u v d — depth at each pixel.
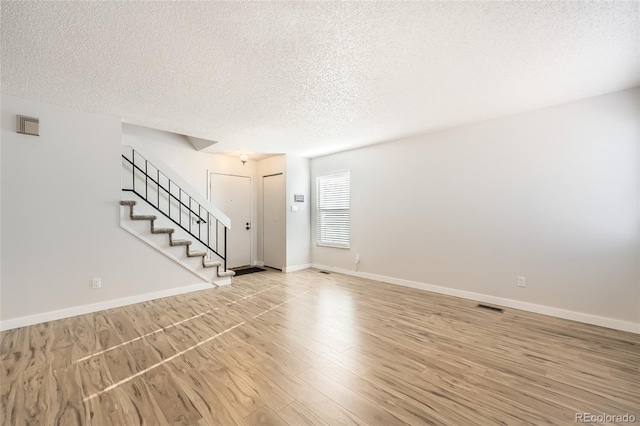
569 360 2.14
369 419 1.54
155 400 1.70
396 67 2.21
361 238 4.91
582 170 2.85
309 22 1.68
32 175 2.84
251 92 2.66
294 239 5.55
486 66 2.20
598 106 2.75
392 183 4.43
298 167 5.64
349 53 2.02
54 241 2.96
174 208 4.73
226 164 5.58
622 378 1.91
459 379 1.92
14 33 1.75
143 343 2.44
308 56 2.05
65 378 1.92
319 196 5.70
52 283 2.95
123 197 4.09
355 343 2.44
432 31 1.77
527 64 2.17
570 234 2.92
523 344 2.40
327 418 1.55
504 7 1.56
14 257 2.75
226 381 1.89
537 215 3.12
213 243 5.32
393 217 4.44
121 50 1.96
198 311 3.25
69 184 3.04
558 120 2.97
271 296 3.83
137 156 4.30
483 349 2.32
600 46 1.93
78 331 2.68
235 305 3.46
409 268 4.26
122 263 3.43
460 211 3.71
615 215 2.69
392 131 3.92
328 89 2.60
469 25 1.71
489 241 3.47
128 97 2.77
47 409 1.62
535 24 1.70
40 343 2.43
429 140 3.99
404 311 3.22
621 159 2.65
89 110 3.11
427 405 1.66
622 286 2.66
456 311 3.20
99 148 3.22
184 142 5.00
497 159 3.38
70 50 1.96
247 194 5.94
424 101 2.88
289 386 1.84
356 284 4.45
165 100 2.84
